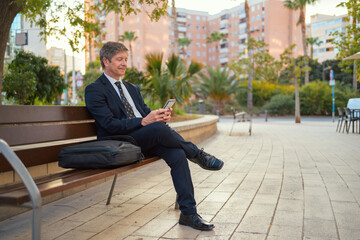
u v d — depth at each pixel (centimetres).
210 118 1189
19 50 1237
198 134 945
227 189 411
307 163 600
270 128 1568
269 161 627
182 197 277
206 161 297
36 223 163
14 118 240
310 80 5156
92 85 304
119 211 325
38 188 181
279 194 383
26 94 1101
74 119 299
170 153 281
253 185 431
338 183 437
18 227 281
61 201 363
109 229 275
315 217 297
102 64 318
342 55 1188
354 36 1153
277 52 7250
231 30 8206
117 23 7062
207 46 9069
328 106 3027
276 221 288
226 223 285
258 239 246
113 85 317
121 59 314
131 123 286
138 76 1093
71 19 576
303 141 980
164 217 305
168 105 291
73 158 241
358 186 419
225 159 658
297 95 2080
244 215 306
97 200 366
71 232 269
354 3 1102
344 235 252
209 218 299
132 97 336
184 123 845
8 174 301
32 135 255
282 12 7275
